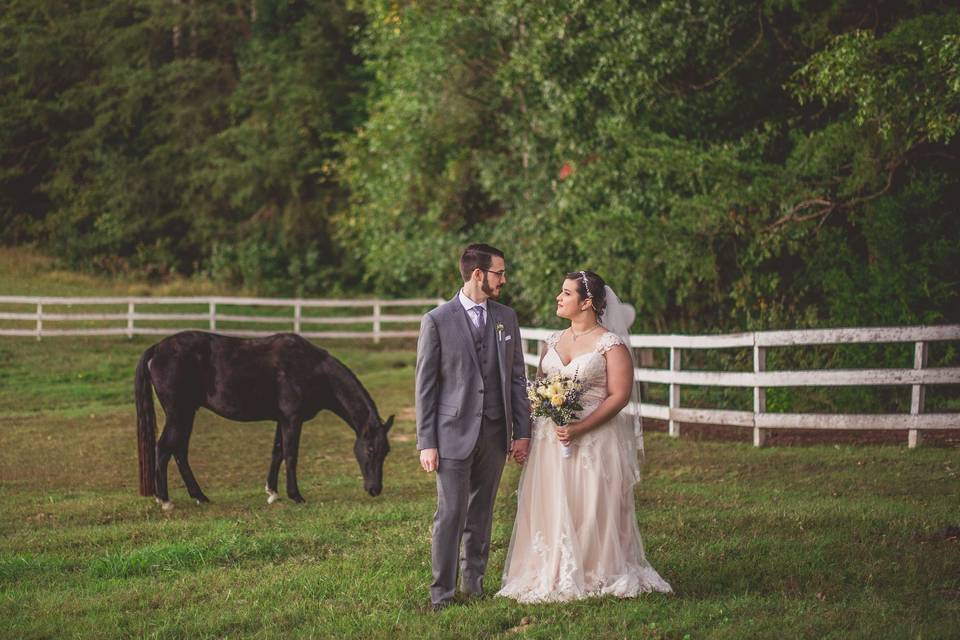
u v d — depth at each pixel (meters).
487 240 21.67
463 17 20.39
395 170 22.67
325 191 36.59
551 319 18.08
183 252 38.59
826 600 5.22
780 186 14.53
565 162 17.78
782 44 15.90
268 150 35.62
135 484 10.16
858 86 12.52
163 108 37.72
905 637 4.49
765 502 7.93
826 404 13.32
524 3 16.78
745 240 15.18
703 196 14.75
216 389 9.01
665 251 14.88
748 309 15.67
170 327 26.17
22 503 9.08
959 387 12.76
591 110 16.61
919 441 10.08
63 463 11.40
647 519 7.36
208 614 5.41
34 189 38.75
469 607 5.30
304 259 36.72
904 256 13.06
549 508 5.47
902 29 12.52
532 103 19.50
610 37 15.72
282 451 9.17
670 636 4.71
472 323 5.43
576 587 5.31
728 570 5.84
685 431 12.35
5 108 38.47
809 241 14.80
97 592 6.00
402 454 11.84
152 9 37.22
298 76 35.31
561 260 17.14
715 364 16.03
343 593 5.73
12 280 33.50
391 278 28.05
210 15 37.12
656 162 15.08
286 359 9.10
